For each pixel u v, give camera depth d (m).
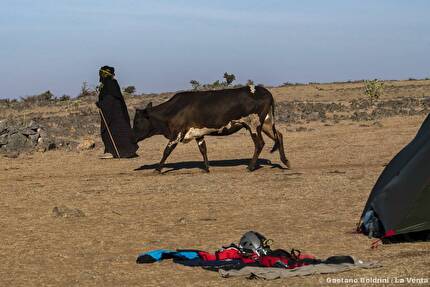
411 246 11.73
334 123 42.50
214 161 26.12
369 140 30.72
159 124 22.66
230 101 22.16
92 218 15.51
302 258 10.75
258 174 21.53
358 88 77.69
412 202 12.06
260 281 9.71
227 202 17.03
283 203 16.62
